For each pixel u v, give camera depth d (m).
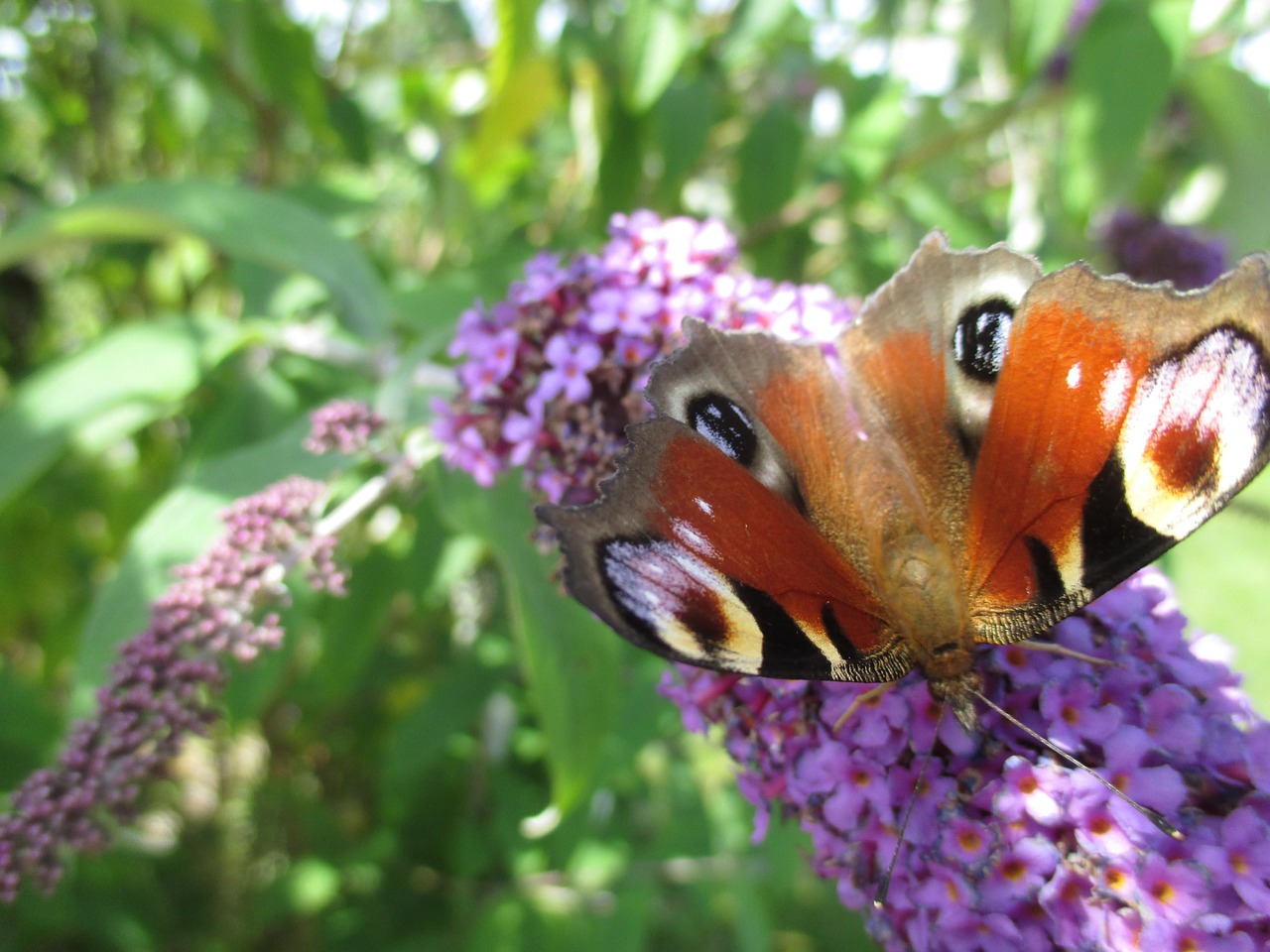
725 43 0.17
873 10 0.19
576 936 0.15
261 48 0.16
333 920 0.16
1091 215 0.16
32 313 0.21
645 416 0.09
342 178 0.17
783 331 0.09
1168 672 0.08
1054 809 0.07
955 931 0.07
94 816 0.08
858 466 0.08
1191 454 0.07
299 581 0.12
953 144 0.17
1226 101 0.17
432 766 0.17
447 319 0.14
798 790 0.08
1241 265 0.06
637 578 0.07
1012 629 0.07
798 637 0.08
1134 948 0.06
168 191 0.13
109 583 0.11
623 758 0.14
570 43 0.16
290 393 0.15
